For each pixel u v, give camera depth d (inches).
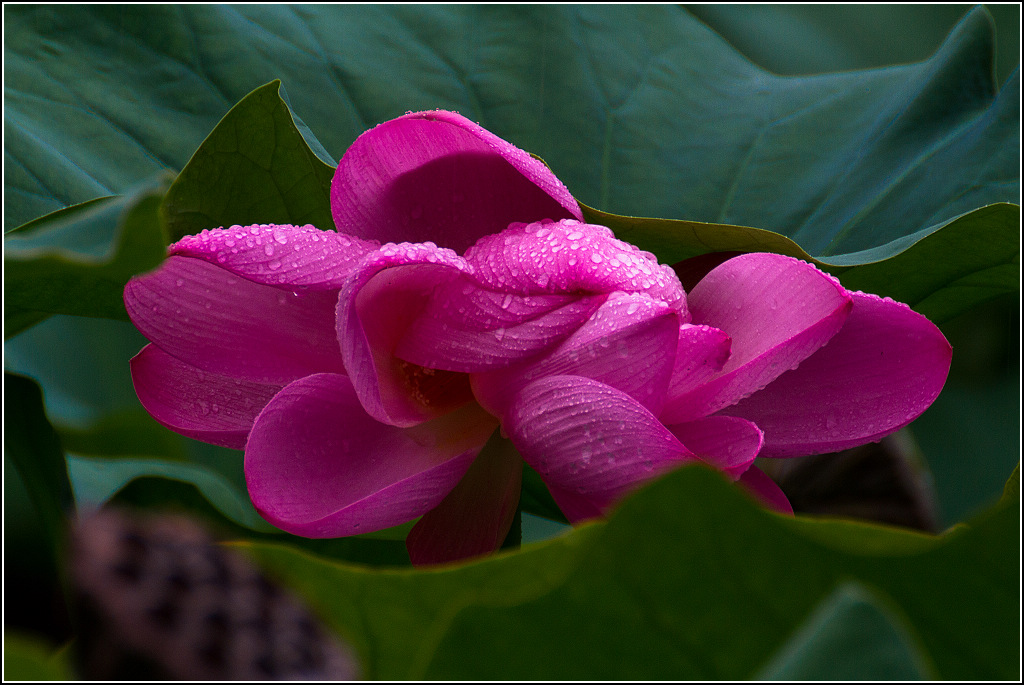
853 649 35.4
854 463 45.4
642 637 37.6
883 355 42.4
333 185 42.4
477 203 42.5
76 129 46.3
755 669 37.7
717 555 37.4
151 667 33.0
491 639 37.6
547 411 40.9
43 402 43.3
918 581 38.0
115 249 37.7
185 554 34.2
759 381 41.4
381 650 38.7
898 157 48.5
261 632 35.0
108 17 47.6
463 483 42.3
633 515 37.2
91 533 33.3
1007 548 37.7
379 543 45.2
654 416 40.8
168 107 47.3
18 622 41.7
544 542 38.3
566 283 41.1
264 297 41.9
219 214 44.1
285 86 48.1
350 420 41.6
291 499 41.0
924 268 44.4
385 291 41.2
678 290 41.5
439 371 42.1
